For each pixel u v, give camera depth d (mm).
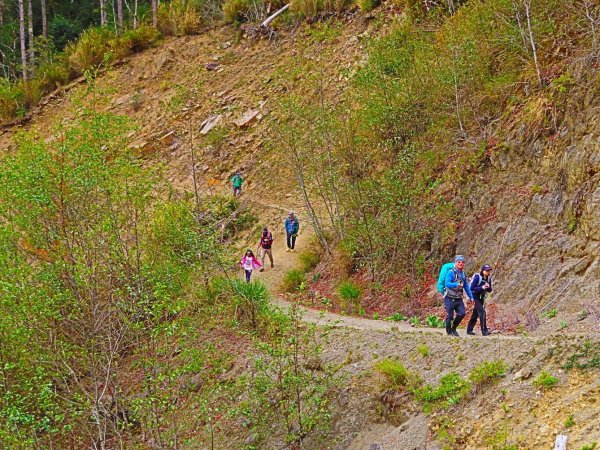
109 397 12000
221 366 12781
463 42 17875
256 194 24312
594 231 12453
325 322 14406
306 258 19266
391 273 16359
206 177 26406
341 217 18641
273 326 13641
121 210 13633
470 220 15484
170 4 38062
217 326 14445
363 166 18750
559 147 14203
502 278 13672
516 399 8984
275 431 11336
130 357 12820
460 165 16531
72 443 12203
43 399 11359
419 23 23094
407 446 9516
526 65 16750
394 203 16781
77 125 14695
